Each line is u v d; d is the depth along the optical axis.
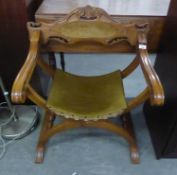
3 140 1.54
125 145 1.53
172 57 1.25
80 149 1.50
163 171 1.40
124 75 1.45
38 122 1.66
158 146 1.45
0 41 1.46
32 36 1.18
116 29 1.19
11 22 1.38
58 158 1.45
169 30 1.28
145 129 1.64
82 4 1.47
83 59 2.38
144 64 1.14
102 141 1.55
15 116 1.61
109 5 1.45
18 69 1.58
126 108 1.21
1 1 1.30
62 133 1.59
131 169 1.40
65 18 1.17
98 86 1.37
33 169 1.40
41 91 1.73
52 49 1.29
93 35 1.21
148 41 1.41
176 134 1.29
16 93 0.99
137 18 1.33
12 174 1.37
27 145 1.52
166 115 1.33
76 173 1.38
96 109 1.22
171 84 1.27
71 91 1.33
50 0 1.51
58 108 1.20
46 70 1.40
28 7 1.39
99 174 1.38
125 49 1.29
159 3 1.49
